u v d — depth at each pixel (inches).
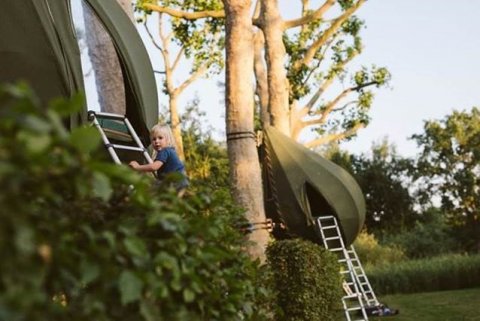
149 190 111.2
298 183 641.6
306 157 651.5
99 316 89.7
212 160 1482.5
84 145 75.8
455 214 1664.6
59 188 84.2
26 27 301.9
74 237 89.1
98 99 388.2
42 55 303.6
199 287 115.5
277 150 647.1
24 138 67.8
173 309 110.2
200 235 124.0
